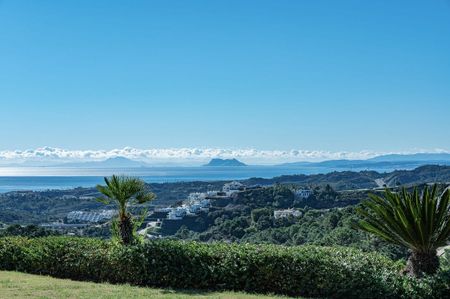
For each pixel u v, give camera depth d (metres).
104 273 9.77
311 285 8.35
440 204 8.05
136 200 10.50
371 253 9.06
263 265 8.68
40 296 7.81
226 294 8.40
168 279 9.20
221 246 9.38
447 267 8.23
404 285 7.81
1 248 11.59
